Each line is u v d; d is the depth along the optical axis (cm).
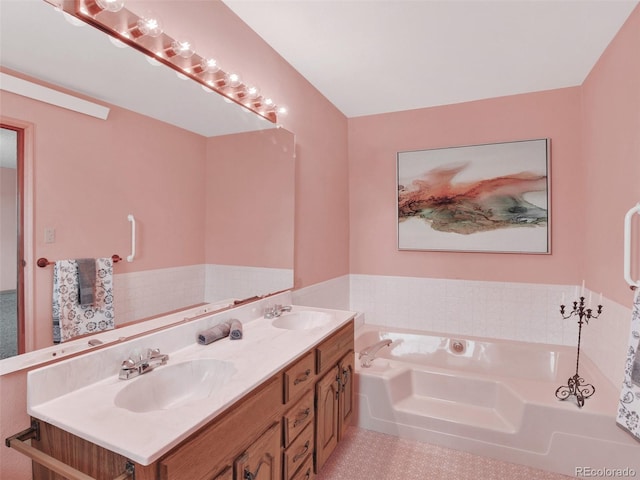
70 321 114
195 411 97
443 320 311
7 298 98
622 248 198
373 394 236
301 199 254
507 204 287
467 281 303
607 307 220
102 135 124
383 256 330
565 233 274
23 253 102
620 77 198
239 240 191
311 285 268
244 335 168
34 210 105
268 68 215
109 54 126
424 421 223
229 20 184
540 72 250
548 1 175
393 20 192
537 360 268
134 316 135
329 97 294
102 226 124
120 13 127
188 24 159
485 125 295
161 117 146
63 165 112
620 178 200
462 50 221
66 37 113
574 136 270
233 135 185
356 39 210
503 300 292
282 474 137
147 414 95
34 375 100
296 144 248
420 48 220
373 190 333
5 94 98
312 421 161
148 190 141
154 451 79
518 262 288
